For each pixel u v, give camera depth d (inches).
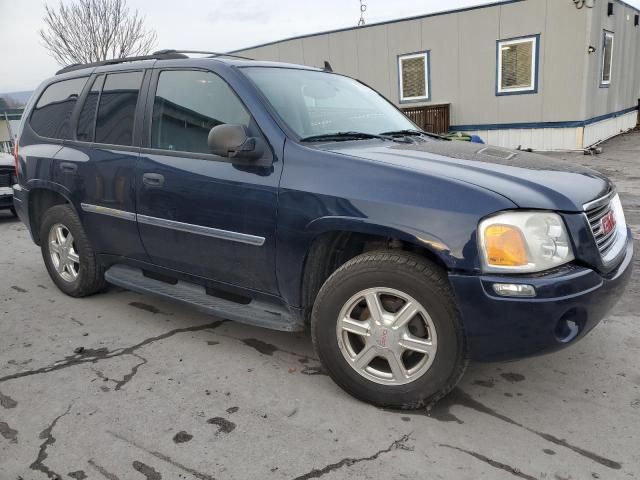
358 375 110.3
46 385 121.6
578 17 515.8
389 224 100.2
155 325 154.9
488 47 574.2
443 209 96.8
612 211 113.3
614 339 138.0
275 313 125.6
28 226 189.5
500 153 124.3
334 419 106.4
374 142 127.4
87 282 171.3
